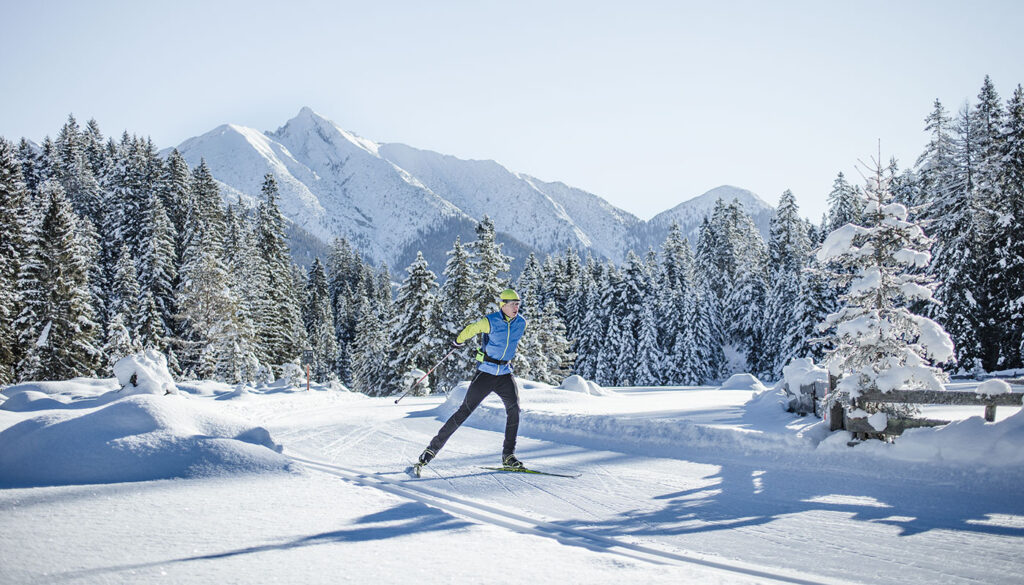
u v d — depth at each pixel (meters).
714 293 60.69
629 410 12.46
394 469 6.39
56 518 4.12
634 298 52.94
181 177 56.94
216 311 38.56
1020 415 5.41
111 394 15.38
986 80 28.80
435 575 3.15
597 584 3.06
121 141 70.69
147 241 45.91
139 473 5.35
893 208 6.78
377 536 3.85
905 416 6.44
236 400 17.59
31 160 59.66
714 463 6.55
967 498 4.85
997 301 26.56
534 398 15.57
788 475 5.88
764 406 11.25
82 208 53.66
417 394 35.50
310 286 82.94
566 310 64.88
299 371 27.02
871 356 6.46
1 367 30.41
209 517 4.20
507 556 3.49
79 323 33.84
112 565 3.20
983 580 3.29
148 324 38.41
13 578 2.97
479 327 6.27
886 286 6.64
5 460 5.52
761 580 3.25
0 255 31.92
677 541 3.99
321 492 4.98
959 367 26.25
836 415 6.61
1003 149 27.23
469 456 7.14
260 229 49.75
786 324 45.69
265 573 3.13
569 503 4.98
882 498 4.97
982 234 26.61
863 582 3.27
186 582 2.98
